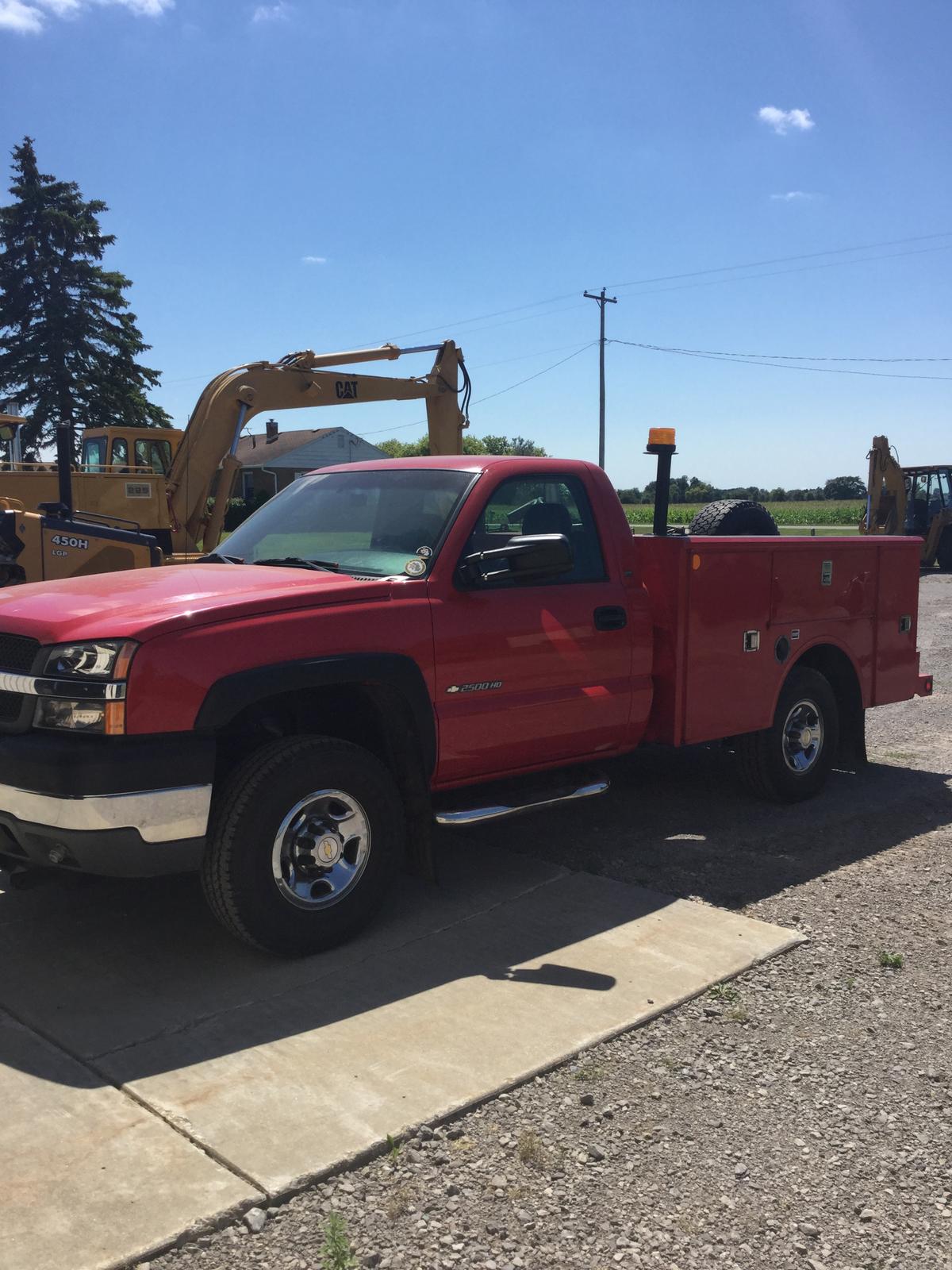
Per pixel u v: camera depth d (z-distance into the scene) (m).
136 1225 2.57
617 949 4.25
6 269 45.84
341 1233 2.57
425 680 4.42
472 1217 2.66
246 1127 2.98
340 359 14.01
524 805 4.81
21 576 10.47
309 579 4.41
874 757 7.92
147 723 3.69
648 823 6.08
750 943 4.33
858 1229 2.65
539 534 4.93
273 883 3.98
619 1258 2.53
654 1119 3.10
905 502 30.03
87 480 14.17
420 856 4.61
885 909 4.80
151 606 3.93
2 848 3.97
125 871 3.77
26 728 3.81
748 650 5.96
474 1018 3.65
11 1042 3.48
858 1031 3.67
